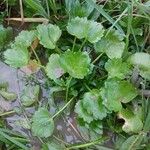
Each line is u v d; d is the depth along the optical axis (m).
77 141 0.26
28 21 0.29
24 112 0.27
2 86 0.28
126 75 0.26
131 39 0.28
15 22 0.29
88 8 0.28
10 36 0.29
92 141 0.26
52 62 0.26
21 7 0.28
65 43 0.28
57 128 0.27
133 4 0.27
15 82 0.28
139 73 0.26
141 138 0.25
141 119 0.26
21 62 0.26
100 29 0.26
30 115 0.27
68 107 0.27
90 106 0.25
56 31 0.27
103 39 0.27
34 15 0.29
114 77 0.25
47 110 0.26
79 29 0.26
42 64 0.28
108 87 0.25
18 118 0.27
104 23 0.28
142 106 0.26
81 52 0.26
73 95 0.27
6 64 0.29
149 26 0.27
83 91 0.27
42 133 0.25
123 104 0.26
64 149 0.26
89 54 0.28
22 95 0.27
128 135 0.26
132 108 0.26
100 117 0.25
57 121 0.27
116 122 0.26
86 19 0.26
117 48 0.27
